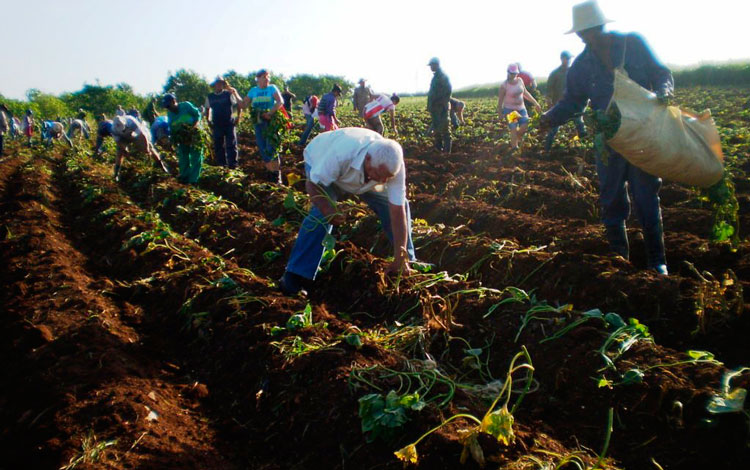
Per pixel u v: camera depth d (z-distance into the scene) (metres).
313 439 3.12
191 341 4.45
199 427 3.37
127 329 4.59
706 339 3.80
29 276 5.71
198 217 7.89
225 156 11.67
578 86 4.65
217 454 3.11
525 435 2.82
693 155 4.06
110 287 5.47
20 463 3.06
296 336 3.88
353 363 3.47
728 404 2.71
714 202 4.40
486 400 3.23
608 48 4.37
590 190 8.10
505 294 4.23
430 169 10.93
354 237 6.49
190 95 52.22
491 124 16.75
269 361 3.73
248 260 6.17
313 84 58.12
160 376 3.91
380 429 2.88
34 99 51.34
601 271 4.44
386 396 3.06
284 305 4.46
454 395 3.15
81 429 3.16
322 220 4.61
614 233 4.91
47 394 3.55
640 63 4.36
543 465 2.55
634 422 2.97
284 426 3.28
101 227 7.95
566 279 4.54
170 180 10.83
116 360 3.92
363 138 4.10
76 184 11.95
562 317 3.78
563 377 3.33
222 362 4.03
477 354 3.64
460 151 13.00
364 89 16.80
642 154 4.05
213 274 5.23
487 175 9.59
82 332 4.29
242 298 4.64
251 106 10.22
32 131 25.22
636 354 3.32
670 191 7.41
